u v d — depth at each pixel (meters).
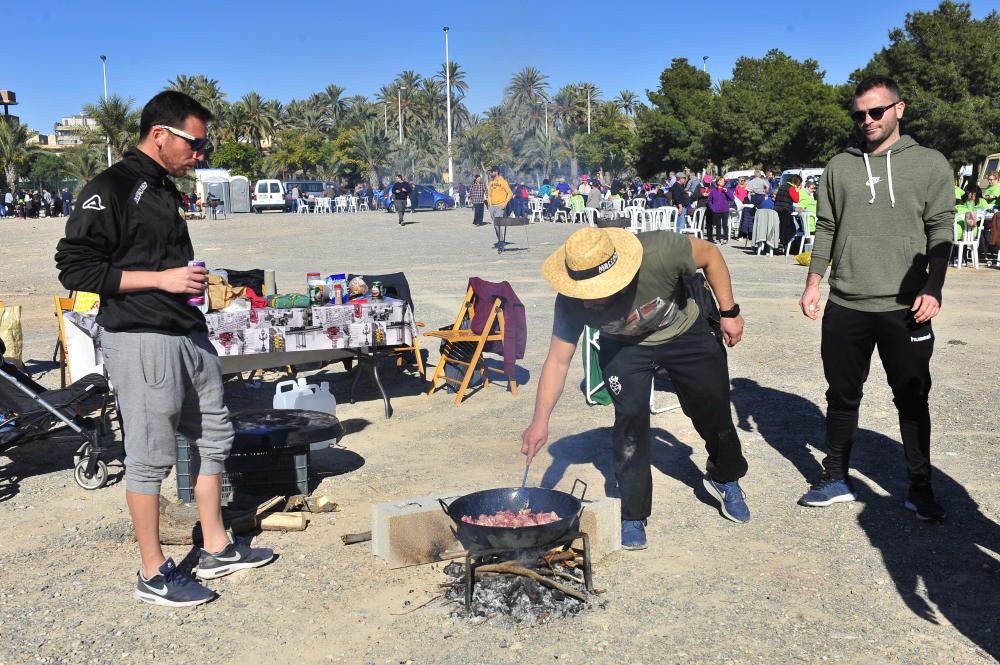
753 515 4.42
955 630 3.28
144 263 3.45
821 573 3.77
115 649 3.25
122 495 4.96
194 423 3.75
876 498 4.61
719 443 4.16
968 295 11.77
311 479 5.11
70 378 6.21
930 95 43.88
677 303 3.79
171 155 3.50
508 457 5.41
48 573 3.91
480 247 20.38
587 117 96.94
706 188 21.23
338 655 3.19
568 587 3.53
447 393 7.20
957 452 5.33
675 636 3.26
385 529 3.90
